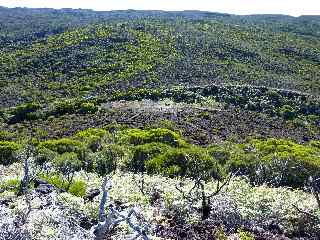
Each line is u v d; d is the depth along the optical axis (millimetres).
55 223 11492
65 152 31484
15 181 16828
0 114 58594
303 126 56938
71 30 124875
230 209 14648
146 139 37156
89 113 56844
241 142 43781
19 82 84812
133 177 21531
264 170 26000
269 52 108875
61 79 86312
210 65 89625
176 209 14664
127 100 63688
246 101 63219
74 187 17906
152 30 119812
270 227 14570
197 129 47656
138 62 92438
